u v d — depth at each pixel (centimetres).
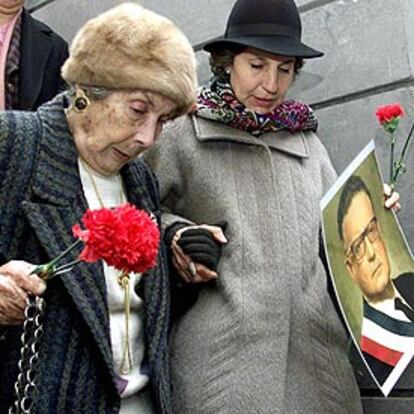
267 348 262
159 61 227
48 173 227
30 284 202
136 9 238
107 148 232
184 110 236
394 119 282
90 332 218
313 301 273
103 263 229
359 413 277
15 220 221
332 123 347
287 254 272
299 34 286
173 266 267
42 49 360
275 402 258
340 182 258
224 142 284
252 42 274
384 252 267
